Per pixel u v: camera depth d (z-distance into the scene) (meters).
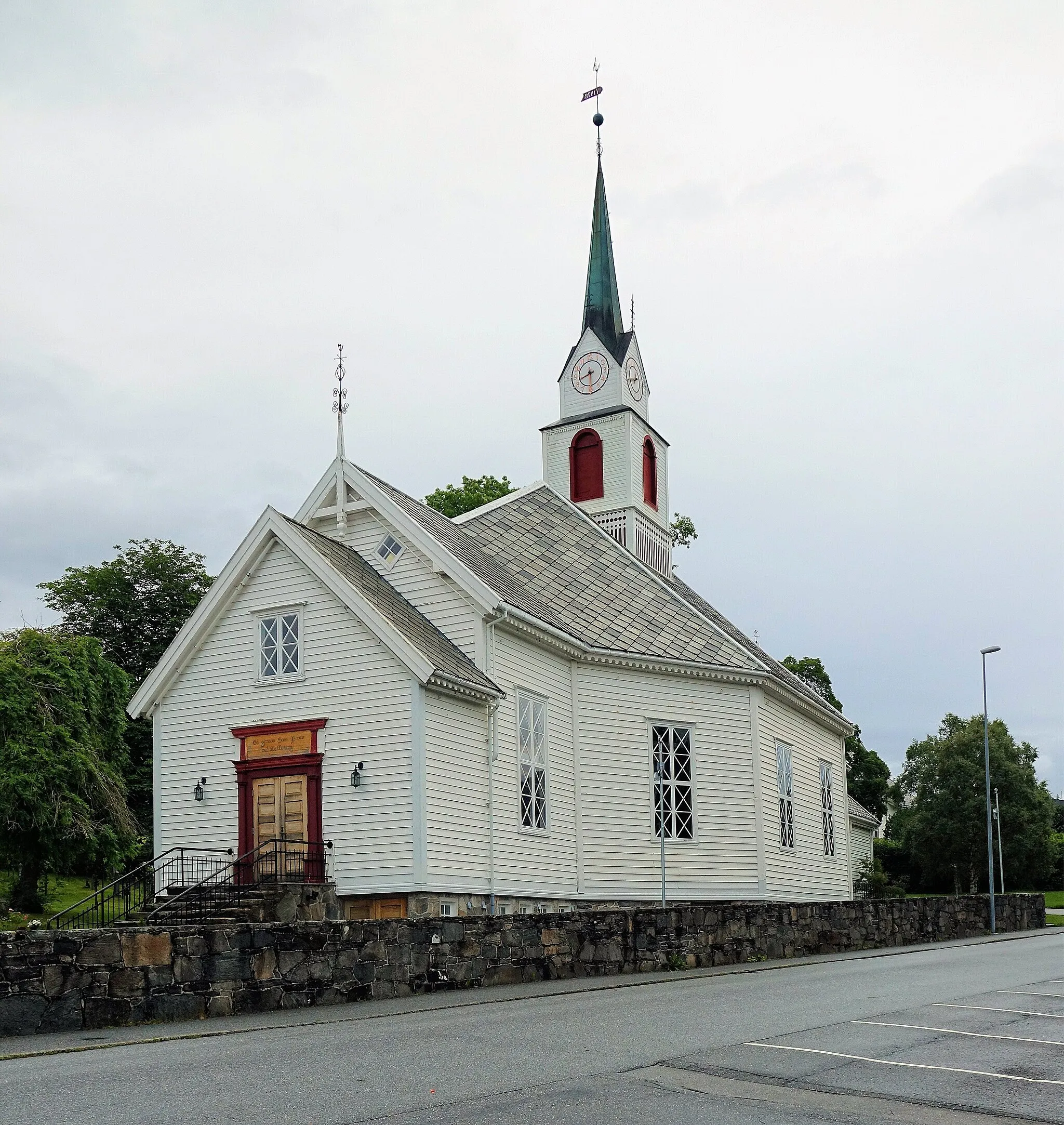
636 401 41.91
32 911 34.56
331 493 28.83
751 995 16.67
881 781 85.19
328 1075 10.53
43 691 36.75
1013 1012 14.16
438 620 26.78
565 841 28.28
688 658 31.14
